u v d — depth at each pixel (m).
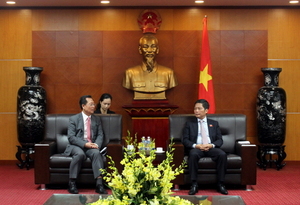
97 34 8.47
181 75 8.48
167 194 3.20
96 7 8.46
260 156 8.02
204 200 4.12
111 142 6.24
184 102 8.48
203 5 8.40
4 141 8.51
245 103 8.48
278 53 8.46
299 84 8.44
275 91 7.91
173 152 6.05
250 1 8.05
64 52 8.47
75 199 4.10
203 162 5.98
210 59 8.14
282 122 7.93
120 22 8.47
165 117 7.98
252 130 8.47
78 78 8.48
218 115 6.58
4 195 5.84
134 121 7.98
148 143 6.38
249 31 8.47
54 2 8.12
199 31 8.45
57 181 6.05
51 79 8.46
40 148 6.04
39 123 7.95
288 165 8.39
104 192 5.81
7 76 8.48
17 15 8.45
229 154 6.25
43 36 8.46
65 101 8.48
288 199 5.68
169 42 8.47
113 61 8.48
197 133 6.29
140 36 8.47
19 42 8.47
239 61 8.48
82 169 6.02
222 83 8.48
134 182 3.08
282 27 8.46
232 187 6.29
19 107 7.98
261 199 5.66
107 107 7.38
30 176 7.23
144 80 8.20
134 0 7.96
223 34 8.46
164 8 8.46
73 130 6.22
